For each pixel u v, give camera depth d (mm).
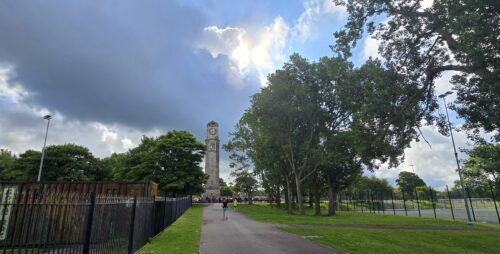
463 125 16516
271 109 38594
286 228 20797
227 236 16672
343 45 17094
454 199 60156
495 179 46031
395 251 12711
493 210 49219
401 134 16047
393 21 16750
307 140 41656
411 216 38219
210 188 96375
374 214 43688
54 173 63219
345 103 36094
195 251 11961
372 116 15539
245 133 56781
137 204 11938
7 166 68875
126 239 10805
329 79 37594
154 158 60344
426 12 15289
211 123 102250
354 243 14391
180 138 62688
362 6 16609
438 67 15516
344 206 69312
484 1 11008
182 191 61062
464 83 15875
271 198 69688
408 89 15875
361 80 24328
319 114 39781
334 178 42938
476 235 18375
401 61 16672
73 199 8500
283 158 44531
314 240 15234
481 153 31438
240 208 52562
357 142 16922
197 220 26797
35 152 65188
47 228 8188
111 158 87312
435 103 17078
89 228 8039
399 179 109062
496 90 11609
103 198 8906
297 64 38844
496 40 10680
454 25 11766
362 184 94438
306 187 50688
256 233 18016
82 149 68062
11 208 8914
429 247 14070
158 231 17203
